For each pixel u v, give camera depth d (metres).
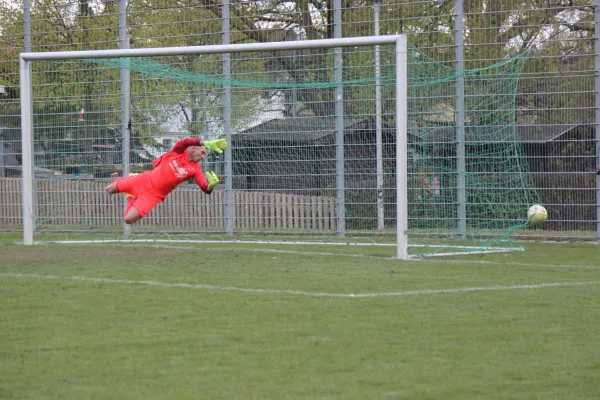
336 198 30.61
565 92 29.31
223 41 32.75
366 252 26.27
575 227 29.30
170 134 32.28
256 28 32.50
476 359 11.63
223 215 32.03
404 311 15.19
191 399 9.78
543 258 24.22
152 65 29.03
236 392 10.05
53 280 19.31
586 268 21.62
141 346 12.45
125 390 10.17
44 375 10.88
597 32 29.02
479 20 29.91
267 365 11.33
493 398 9.81
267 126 31.44
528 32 29.59
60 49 34.31
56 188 33.38
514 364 11.37
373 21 30.83
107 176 32.88
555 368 11.16
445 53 30.22
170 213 32.66
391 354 11.92
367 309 15.38
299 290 17.69
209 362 11.49
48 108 33.72
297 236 31.12
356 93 30.38
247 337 13.02
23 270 21.27
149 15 33.66
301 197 31.00
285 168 31.27
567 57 29.33
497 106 28.83
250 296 16.89
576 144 29.25
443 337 13.01
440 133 29.33
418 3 30.42
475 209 28.67
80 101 33.19
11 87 34.81
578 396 9.90
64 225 33.25
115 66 29.03
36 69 34.06
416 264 22.55
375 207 30.14
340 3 31.16
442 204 29.09
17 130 34.81
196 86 32.00
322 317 14.61
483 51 29.92
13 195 35.00
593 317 14.62
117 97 32.59
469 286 18.27
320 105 30.80
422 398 9.81
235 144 31.78
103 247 28.02
